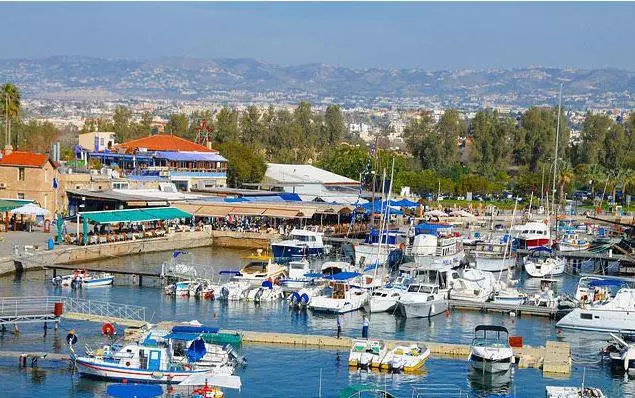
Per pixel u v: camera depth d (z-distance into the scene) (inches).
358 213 6717.5
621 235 6525.6
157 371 2691.9
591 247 5861.2
